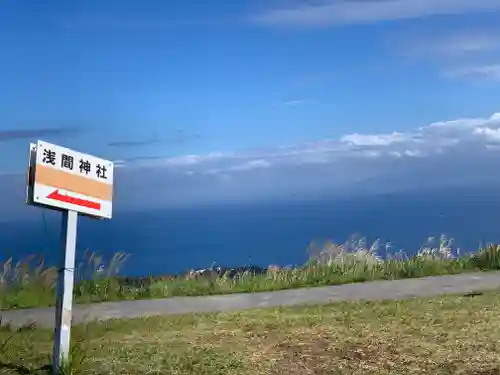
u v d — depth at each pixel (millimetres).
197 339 5777
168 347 5496
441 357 4996
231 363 5000
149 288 9094
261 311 7176
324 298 8023
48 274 9273
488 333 5562
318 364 4957
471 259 10586
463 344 5285
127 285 9438
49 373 4891
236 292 9047
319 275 9852
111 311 7707
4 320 7348
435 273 9891
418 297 7637
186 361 5062
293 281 9531
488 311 6422
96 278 9367
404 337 5578
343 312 6809
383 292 8266
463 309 6594
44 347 5770
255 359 5098
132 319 6980
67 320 4840
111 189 5195
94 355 5258
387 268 10148
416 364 4879
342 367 4875
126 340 5840
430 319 6191
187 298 8586
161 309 7738
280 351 5305
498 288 8094
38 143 4504
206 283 9477
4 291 8703
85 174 4914
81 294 8930
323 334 5793
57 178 4652
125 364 5012
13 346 5750
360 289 8641
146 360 5113
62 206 4703
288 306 7480
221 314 7043
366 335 5695
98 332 6211
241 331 6051
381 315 6516
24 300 8508
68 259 4828
